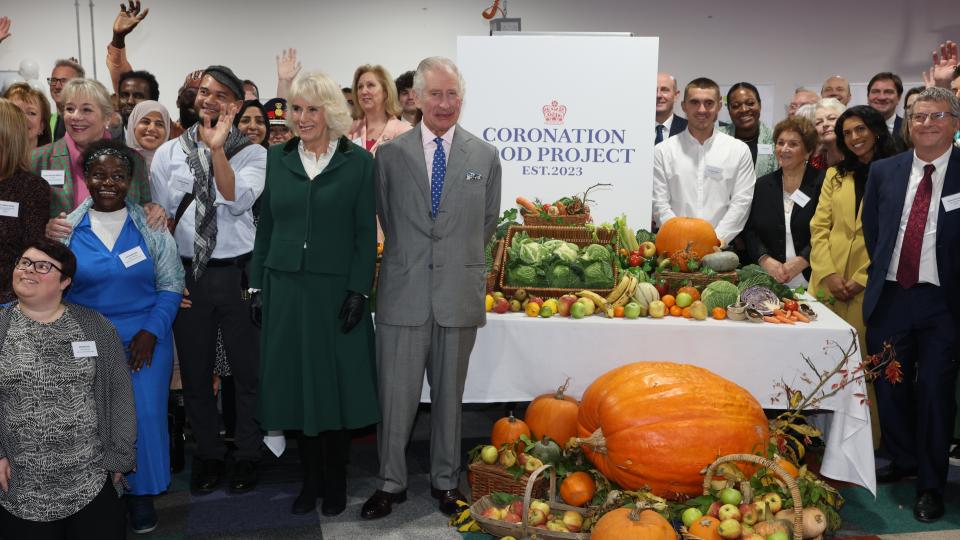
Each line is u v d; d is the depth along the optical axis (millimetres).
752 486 2906
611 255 3615
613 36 3932
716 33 8305
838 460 3270
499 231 3811
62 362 2529
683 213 4504
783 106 8438
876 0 8305
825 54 8375
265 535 3135
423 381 3369
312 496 3354
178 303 3131
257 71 7965
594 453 3076
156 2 7734
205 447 3566
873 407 4008
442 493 3332
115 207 2996
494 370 3379
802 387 3273
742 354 3277
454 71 3045
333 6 7988
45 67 7684
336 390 3166
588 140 3963
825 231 4062
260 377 3191
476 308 3156
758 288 3441
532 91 3941
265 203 3209
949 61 5039
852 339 3225
